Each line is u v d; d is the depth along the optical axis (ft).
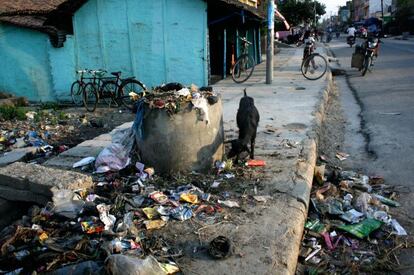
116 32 39.09
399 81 39.70
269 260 9.79
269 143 19.38
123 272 8.56
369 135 22.98
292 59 67.67
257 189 13.93
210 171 15.53
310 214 13.70
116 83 35.04
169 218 11.99
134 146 16.33
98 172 16.08
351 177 16.70
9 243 10.92
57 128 28.89
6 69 43.32
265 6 81.00
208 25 38.34
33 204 14.35
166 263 9.71
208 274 9.36
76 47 40.52
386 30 164.76
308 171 15.71
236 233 11.07
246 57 46.42
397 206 14.26
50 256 10.21
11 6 48.55
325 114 28.91
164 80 38.99
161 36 37.96
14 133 27.76
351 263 11.09
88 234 11.14
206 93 15.55
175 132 14.53
